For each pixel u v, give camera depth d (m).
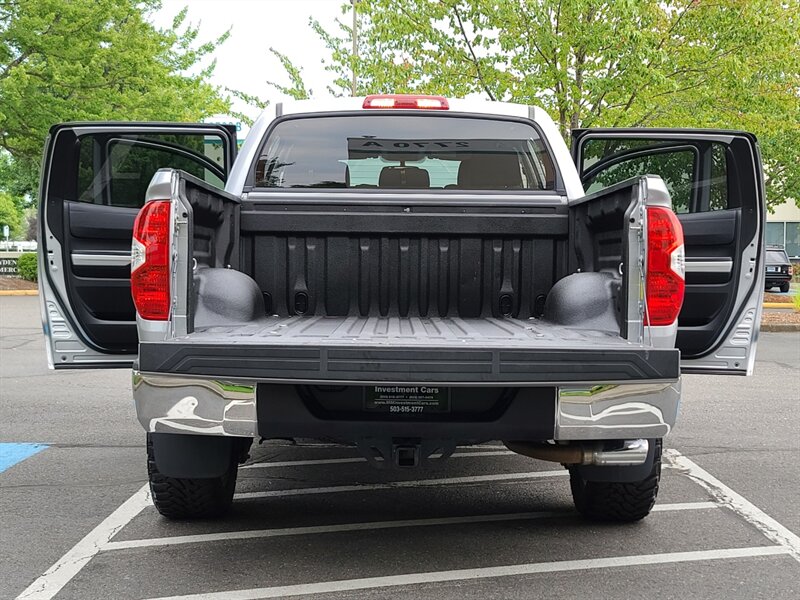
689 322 4.97
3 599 3.83
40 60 24.86
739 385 10.42
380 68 16.53
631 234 3.74
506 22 14.48
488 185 5.51
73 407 8.69
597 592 3.92
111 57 25.39
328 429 3.74
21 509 5.21
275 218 4.95
